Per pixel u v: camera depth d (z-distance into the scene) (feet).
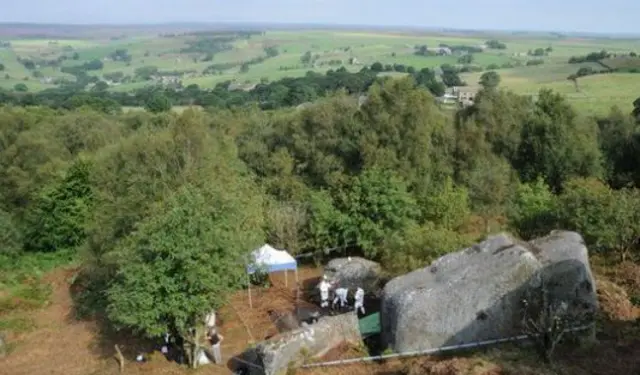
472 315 53.31
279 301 75.10
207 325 64.49
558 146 122.72
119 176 106.52
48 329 77.10
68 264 108.47
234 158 121.29
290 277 85.61
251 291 79.30
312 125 125.29
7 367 65.77
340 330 57.72
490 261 56.18
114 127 176.76
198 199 63.62
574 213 74.95
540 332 48.73
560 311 50.14
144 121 170.40
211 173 101.19
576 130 125.90
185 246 58.54
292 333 55.93
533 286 53.16
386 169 104.88
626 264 70.13
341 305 69.21
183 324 58.44
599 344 51.29
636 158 130.72
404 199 87.92
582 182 94.17
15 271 104.68
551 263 54.34
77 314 81.76
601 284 61.36
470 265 57.00
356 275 74.02
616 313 56.85
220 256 60.85
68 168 124.57
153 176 100.58
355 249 92.84
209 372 58.59
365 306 69.00
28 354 69.21
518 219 88.43
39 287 94.53
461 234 80.94
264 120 155.53
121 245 76.43
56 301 88.63
